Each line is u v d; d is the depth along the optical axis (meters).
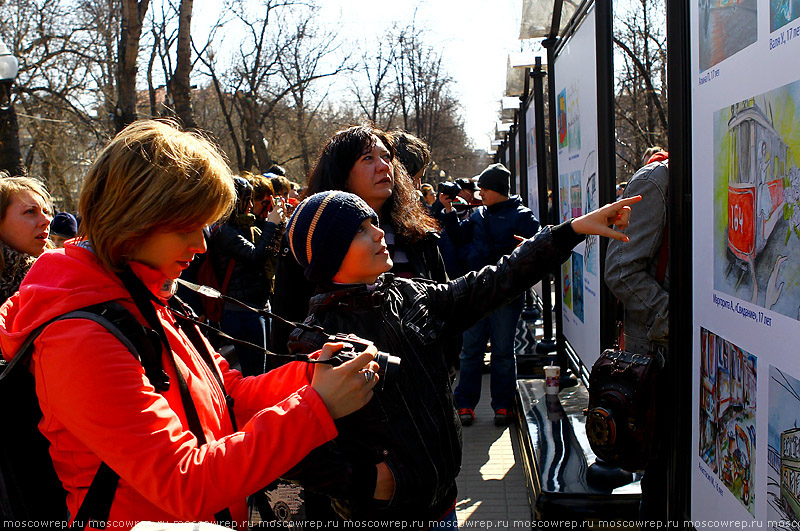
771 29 1.54
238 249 4.53
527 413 4.15
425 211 3.00
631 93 12.07
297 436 1.23
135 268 1.32
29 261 2.62
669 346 2.25
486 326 4.99
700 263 2.05
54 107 21.66
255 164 24.41
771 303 1.59
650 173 2.55
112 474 1.25
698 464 2.13
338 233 1.83
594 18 3.51
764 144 1.60
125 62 10.50
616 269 2.60
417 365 1.83
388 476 1.72
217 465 1.18
